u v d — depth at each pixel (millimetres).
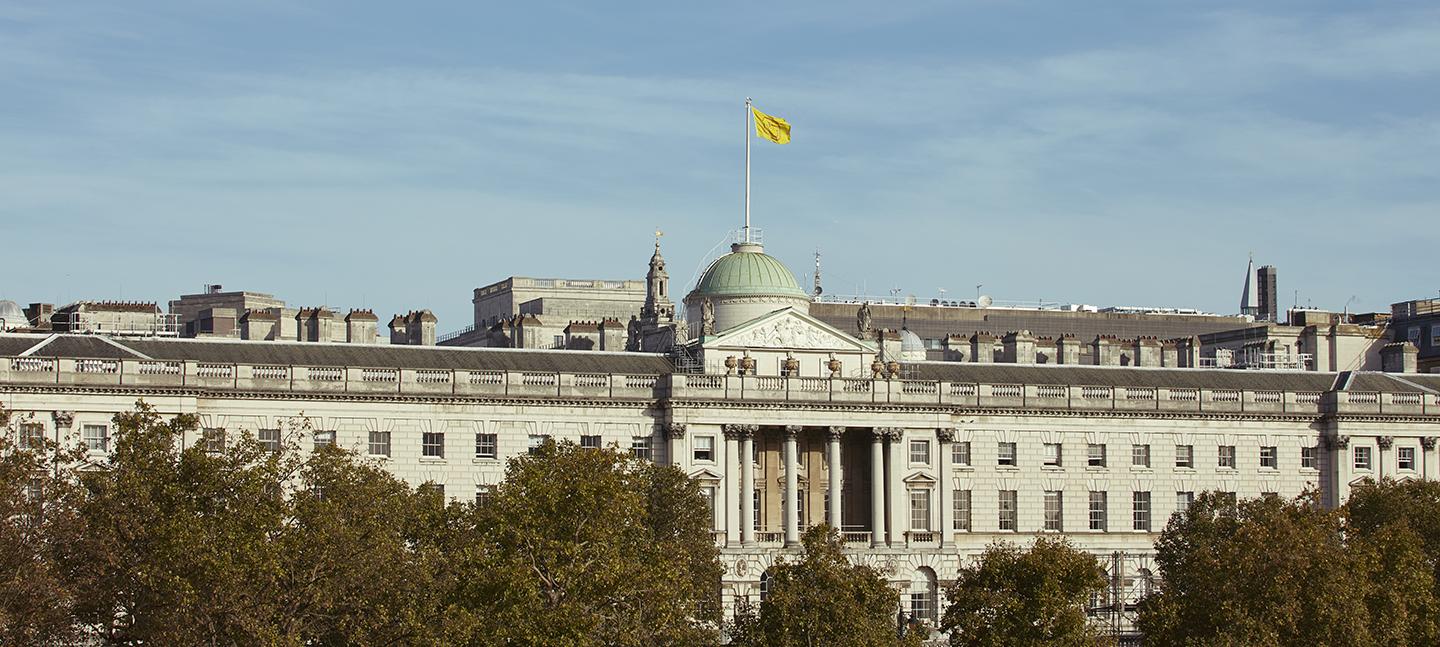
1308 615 177625
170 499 157625
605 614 161875
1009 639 173125
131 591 157000
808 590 170125
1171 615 181000
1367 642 177000
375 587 158750
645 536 181125
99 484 156500
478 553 162250
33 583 145500
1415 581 187000
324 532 157000
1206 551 184125
